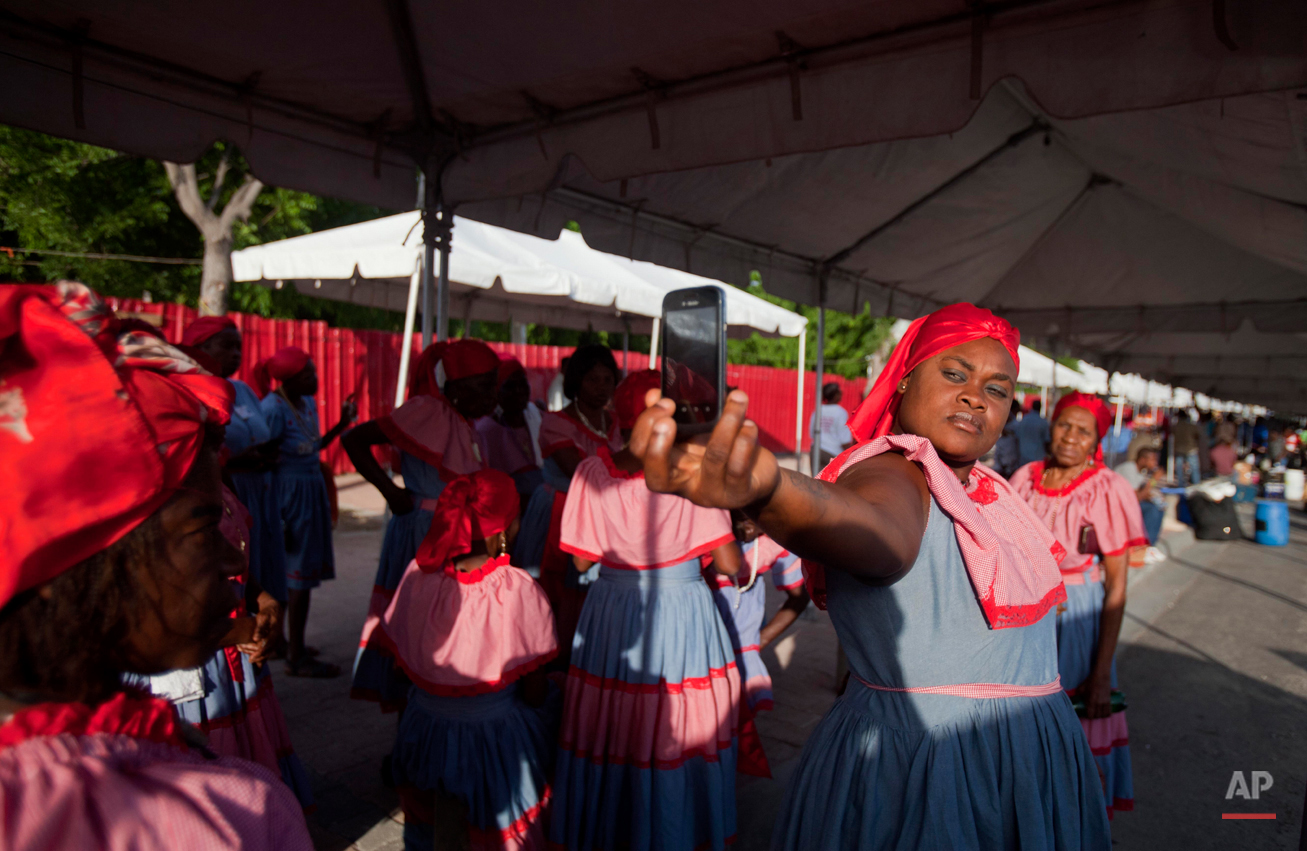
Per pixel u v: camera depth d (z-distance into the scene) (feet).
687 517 9.18
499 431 16.29
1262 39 6.61
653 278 30.68
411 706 8.94
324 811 10.44
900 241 19.26
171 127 11.71
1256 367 34.47
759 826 10.56
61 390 2.13
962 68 8.29
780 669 16.66
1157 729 15.05
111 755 2.23
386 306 32.40
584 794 9.16
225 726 7.88
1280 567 30.91
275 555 13.94
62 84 10.51
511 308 36.60
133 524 2.31
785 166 14.66
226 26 10.37
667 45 9.71
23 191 37.35
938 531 4.67
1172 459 57.47
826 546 3.24
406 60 11.30
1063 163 16.53
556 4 9.33
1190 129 10.85
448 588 8.61
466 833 8.63
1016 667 4.85
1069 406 10.20
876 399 5.42
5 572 2.07
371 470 11.81
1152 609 23.97
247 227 45.27
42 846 1.97
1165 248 19.98
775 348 83.61
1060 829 4.81
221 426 2.68
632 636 9.07
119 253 44.24
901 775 4.69
